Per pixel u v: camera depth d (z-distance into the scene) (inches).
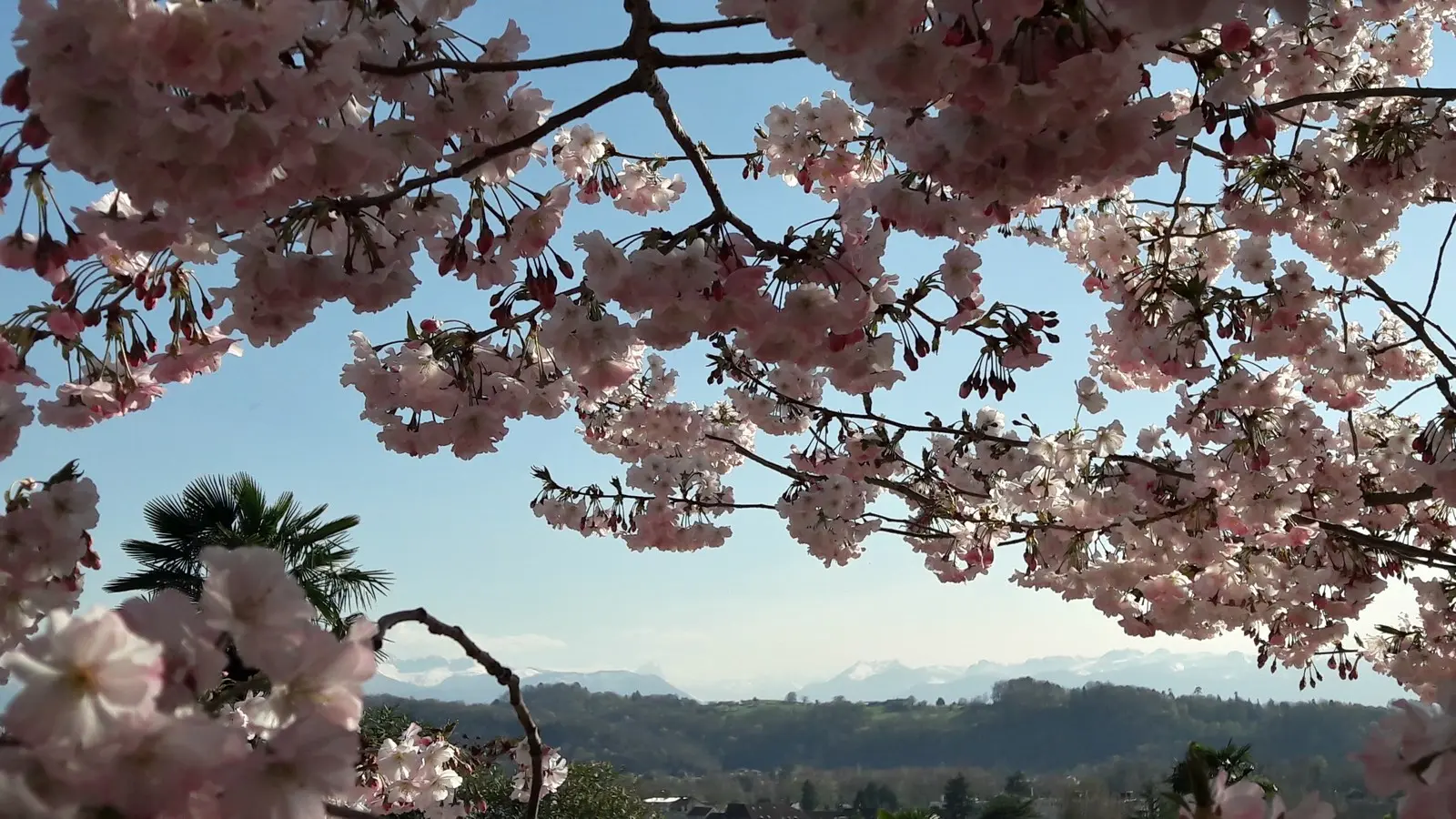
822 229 108.7
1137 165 84.0
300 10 65.5
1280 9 70.6
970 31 70.4
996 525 238.8
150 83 67.6
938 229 108.7
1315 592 230.8
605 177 164.6
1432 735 47.3
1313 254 177.5
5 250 95.7
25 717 34.0
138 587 434.0
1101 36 70.7
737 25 101.4
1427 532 233.5
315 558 452.1
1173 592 223.5
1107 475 217.3
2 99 68.1
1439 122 163.9
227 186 73.6
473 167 100.5
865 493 235.6
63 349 122.6
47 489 106.0
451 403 137.6
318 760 38.6
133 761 35.6
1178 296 181.2
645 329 109.1
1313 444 199.2
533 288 115.6
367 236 105.5
